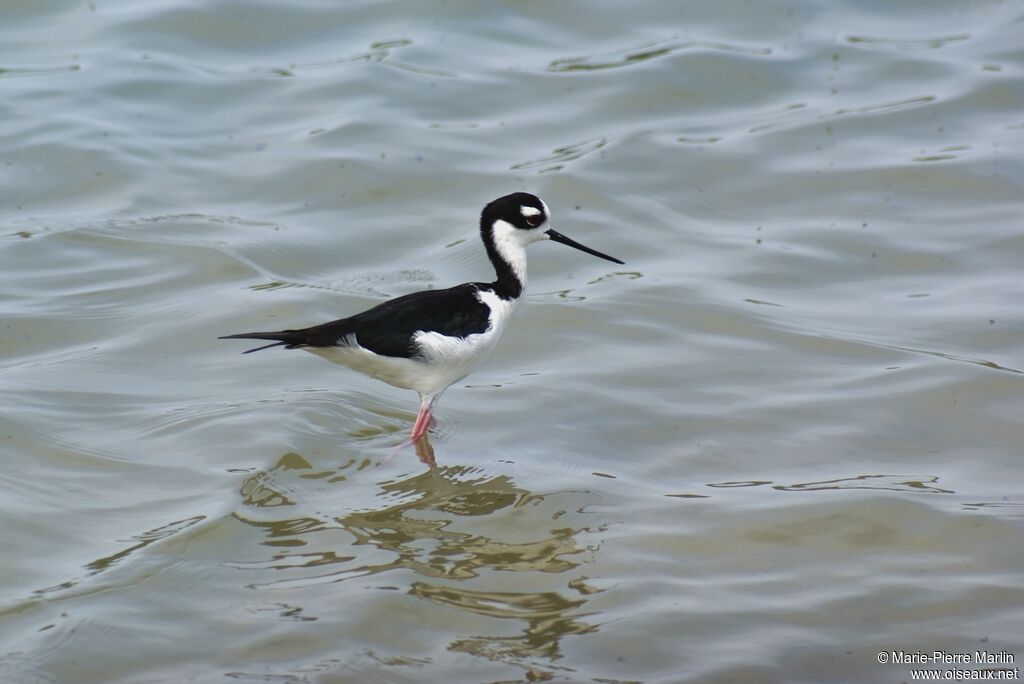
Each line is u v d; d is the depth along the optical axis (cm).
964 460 1131
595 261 1526
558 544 1008
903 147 1750
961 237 1554
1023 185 1652
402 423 1213
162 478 1083
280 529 1016
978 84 1877
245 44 1962
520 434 1184
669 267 1503
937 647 888
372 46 1975
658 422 1200
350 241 1551
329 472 1110
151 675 838
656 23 2064
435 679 841
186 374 1267
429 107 1834
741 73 1923
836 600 939
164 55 1919
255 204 1617
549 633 893
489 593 939
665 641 887
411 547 998
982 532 1021
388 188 1661
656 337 1355
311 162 1692
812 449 1151
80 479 1077
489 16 2056
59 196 1605
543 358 1324
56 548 979
